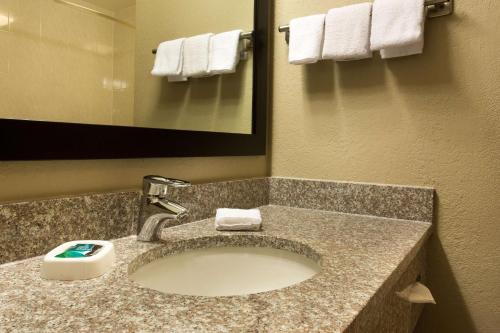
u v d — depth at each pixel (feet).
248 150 4.05
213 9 3.68
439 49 3.43
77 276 1.83
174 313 1.46
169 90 3.19
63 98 2.37
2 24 2.06
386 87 3.71
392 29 3.32
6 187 2.11
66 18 2.38
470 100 3.30
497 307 3.23
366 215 3.79
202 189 3.38
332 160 4.05
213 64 3.68
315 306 1.54
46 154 2.24
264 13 4.28
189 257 2.77
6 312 1.46
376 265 2.15
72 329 1.32
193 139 3.33
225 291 2.84
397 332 2.40
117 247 2.45
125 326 1.35
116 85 2.72
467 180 3.33
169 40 3.20
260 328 1.34
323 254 2.39
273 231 3.09
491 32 3.21
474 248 3.32
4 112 2.07
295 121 4.29
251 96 4.14
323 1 4.07
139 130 2.83
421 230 3.14
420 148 3.55
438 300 3.49
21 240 2.10
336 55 3.62
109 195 2.56
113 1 2.69
